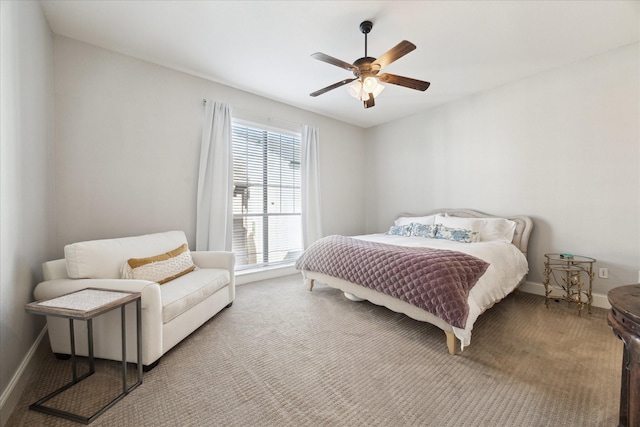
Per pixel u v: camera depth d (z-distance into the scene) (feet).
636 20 7.10
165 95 9.50
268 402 4.44
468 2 6.55
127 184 8.72
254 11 6.87
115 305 4.45
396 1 6.51
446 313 5.69
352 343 6.41
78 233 7.88
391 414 4.17
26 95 5.54
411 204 14.53
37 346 5.66
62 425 3.97
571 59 9.05
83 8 6.72
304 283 11.36
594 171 8.83
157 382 4.95
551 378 5.02
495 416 4.10
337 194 15.34
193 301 6.52
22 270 5.17
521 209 10.50
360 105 13.16
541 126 9.96
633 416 2.72
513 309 8.52
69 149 7.73
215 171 10.30
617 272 8.41
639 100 8.02
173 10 6.82
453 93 11.78
